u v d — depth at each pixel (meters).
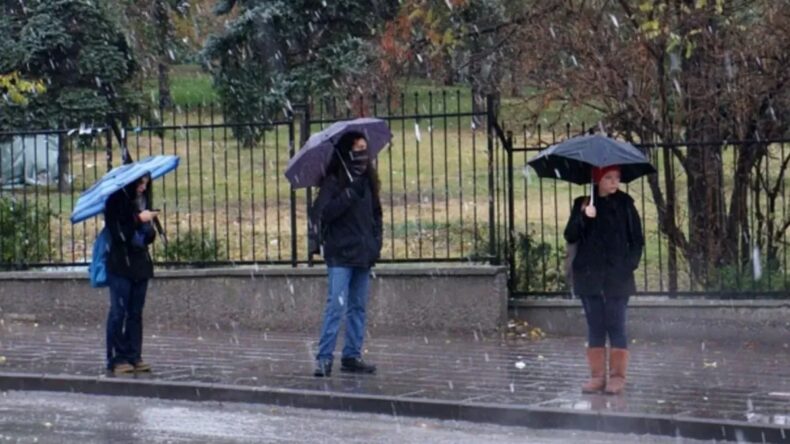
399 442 26.72
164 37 109.38
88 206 33.88
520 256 42.00
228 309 42.81
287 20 80.12
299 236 56.12
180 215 60.03
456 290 40.47
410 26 46.88
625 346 30.50
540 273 41.88
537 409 28.36
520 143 49.41
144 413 30.56
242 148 63.72
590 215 29.98
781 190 40.94
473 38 46.28
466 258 41.16
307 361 36.06
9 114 84.44
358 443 26.56
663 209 42.09
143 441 26.86
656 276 47.00
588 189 36.62
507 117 44.19
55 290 44.75
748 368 34.28
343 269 33.31
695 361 35.66
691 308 39.34
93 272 34.34
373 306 41.12
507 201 41.84
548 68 42.94
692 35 40.56
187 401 32.16
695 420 26.94
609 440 27.06
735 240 41.66
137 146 48.12
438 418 29.33
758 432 26.31
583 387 30.61
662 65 41.78
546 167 30.88
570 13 42.53
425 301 40.69
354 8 79.50
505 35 45.41
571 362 35.47
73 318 44.56
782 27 40.34
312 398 30.77
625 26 42.06
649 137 42.41
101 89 88.69
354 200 33.16
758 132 41.34
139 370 34.44
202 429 28.31
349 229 33.25
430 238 56.09
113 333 34.28
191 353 37.78
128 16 104.62
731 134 41.81
